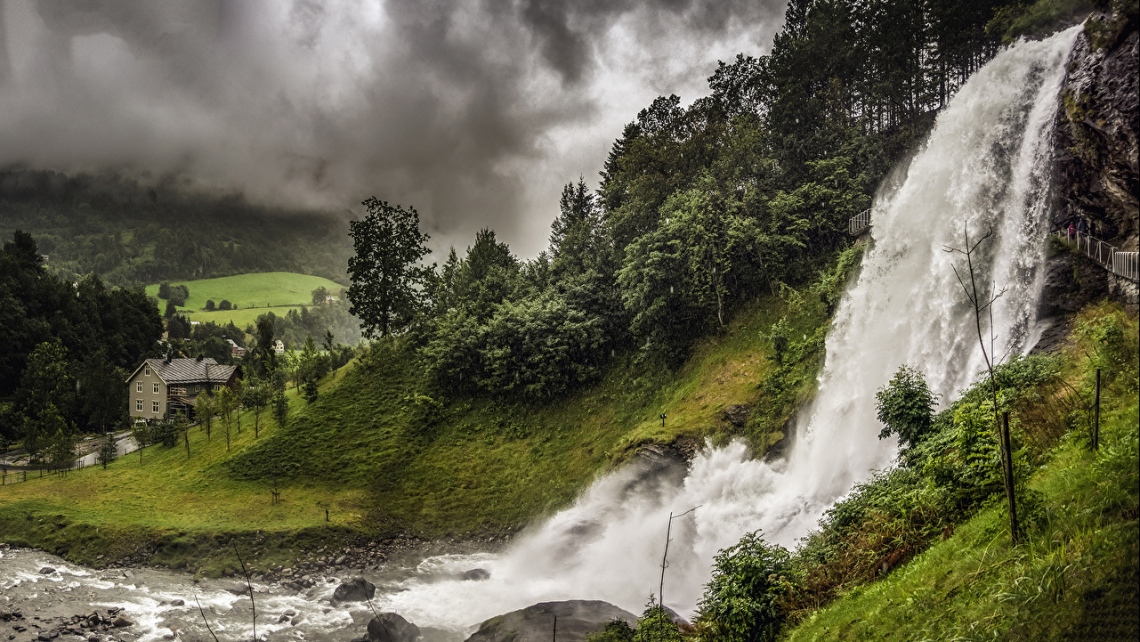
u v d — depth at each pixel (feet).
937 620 39.55
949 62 172.14
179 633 103.24
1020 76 97.25
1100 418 47.37
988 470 50.24
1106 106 73.10
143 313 410.72
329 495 166.20
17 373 321.93
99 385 308.19
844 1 188.75
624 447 144.97
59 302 359.66
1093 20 78.13
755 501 112.88
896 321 107.24
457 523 156.04
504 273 224.94
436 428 185.88
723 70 234.58
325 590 126.62
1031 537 39.29
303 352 282.15
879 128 190.19
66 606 112.27
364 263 230.27
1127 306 66.54
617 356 186.09
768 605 56.34
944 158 107.14
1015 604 35.29
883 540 57.47
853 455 102.89
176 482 181.27
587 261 203.92
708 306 170.60
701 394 151.53
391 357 215.92
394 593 123.24
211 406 225.15
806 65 191.11
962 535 46.83
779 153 184.65
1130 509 35.55
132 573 135.13
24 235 392.27
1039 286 79.71
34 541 149.89
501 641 79.05
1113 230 74.79
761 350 152.15
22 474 217.56
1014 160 94.53
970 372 88.43
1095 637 30.73
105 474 200.23
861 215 148.15
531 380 186.19
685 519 119.44
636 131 240.73
